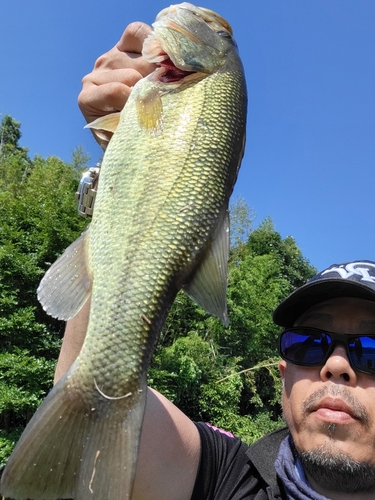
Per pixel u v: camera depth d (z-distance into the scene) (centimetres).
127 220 36
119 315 34
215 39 44
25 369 210
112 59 45
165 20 43
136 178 37
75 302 35
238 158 41
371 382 42
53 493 29
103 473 30
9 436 215
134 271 35
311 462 41
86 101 44
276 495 44
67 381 32
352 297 45
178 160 37
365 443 40
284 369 51
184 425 49
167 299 35
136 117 39
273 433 51
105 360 33
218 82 42
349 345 43
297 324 49
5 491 29
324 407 42
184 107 39
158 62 42
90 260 36
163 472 44
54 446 30
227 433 56
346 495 41
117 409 32
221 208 38
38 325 229
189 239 36
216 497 47
